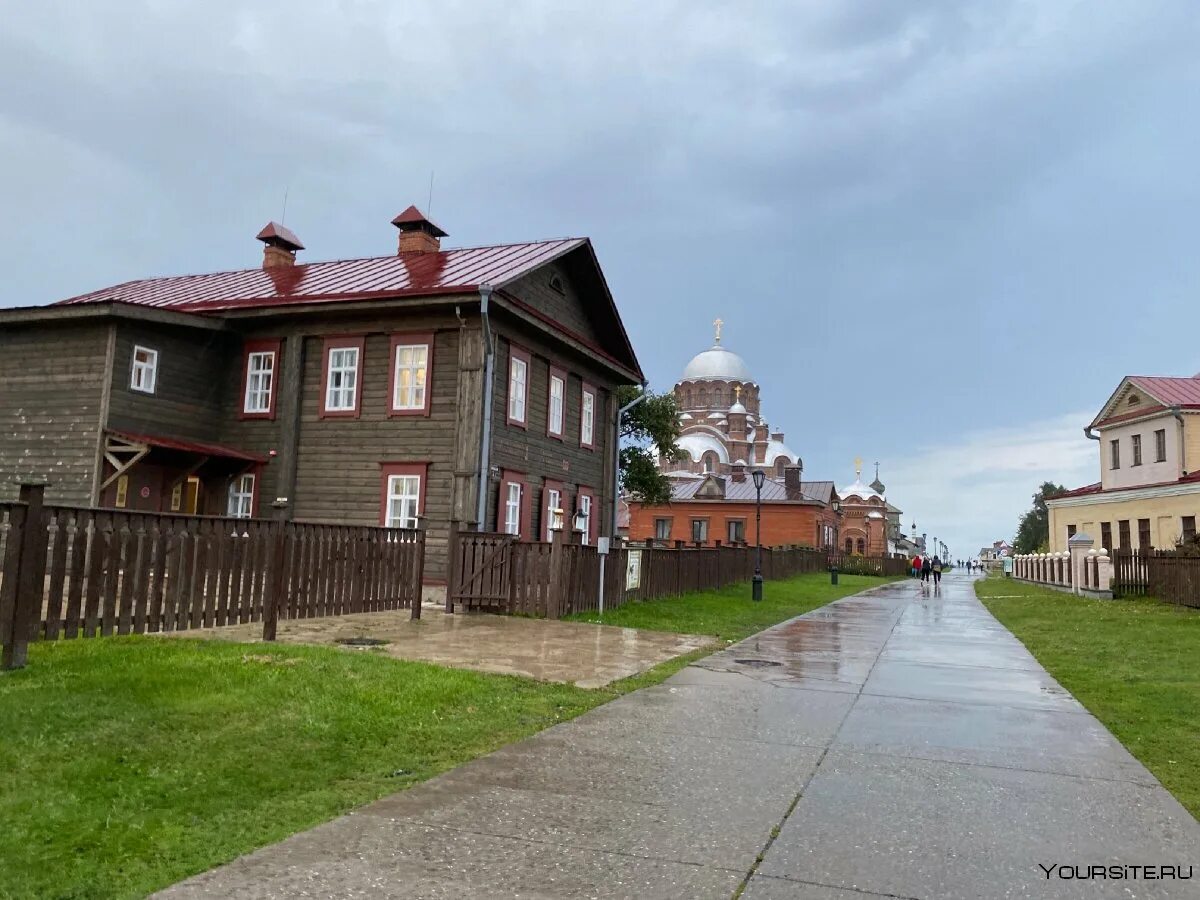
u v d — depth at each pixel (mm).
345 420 21547
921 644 14461
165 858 4223
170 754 5691
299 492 21750
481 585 15727
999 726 7824
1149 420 37969
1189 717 8375
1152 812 5426
